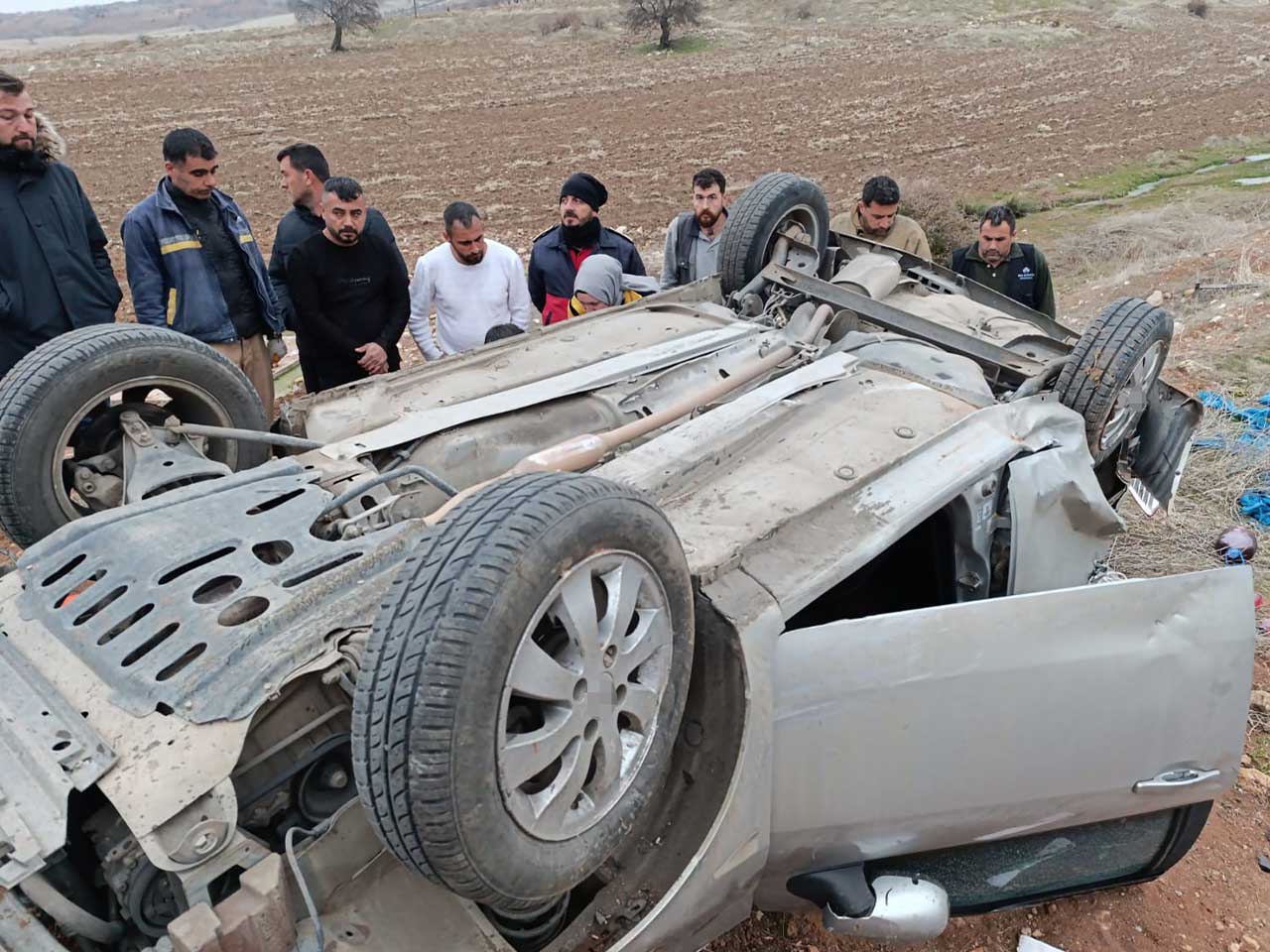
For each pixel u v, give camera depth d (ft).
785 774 8.91
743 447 10.91
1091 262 43.57
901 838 9.71
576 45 171.94
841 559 9.34
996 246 20.52
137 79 132.16
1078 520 12.13
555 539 6.71
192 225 16.19
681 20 164.96
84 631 8.41
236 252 16.88
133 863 7.68
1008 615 9.32
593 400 12.96
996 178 68.28
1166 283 36.60
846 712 8.91
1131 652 9.73
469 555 6.53
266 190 64.08
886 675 8.96
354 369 18.76
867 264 18.17
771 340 14.90
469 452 12.01
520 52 165.07
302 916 7.38
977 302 18.74
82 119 97.96
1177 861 11.56
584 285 18.17
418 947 7.51
